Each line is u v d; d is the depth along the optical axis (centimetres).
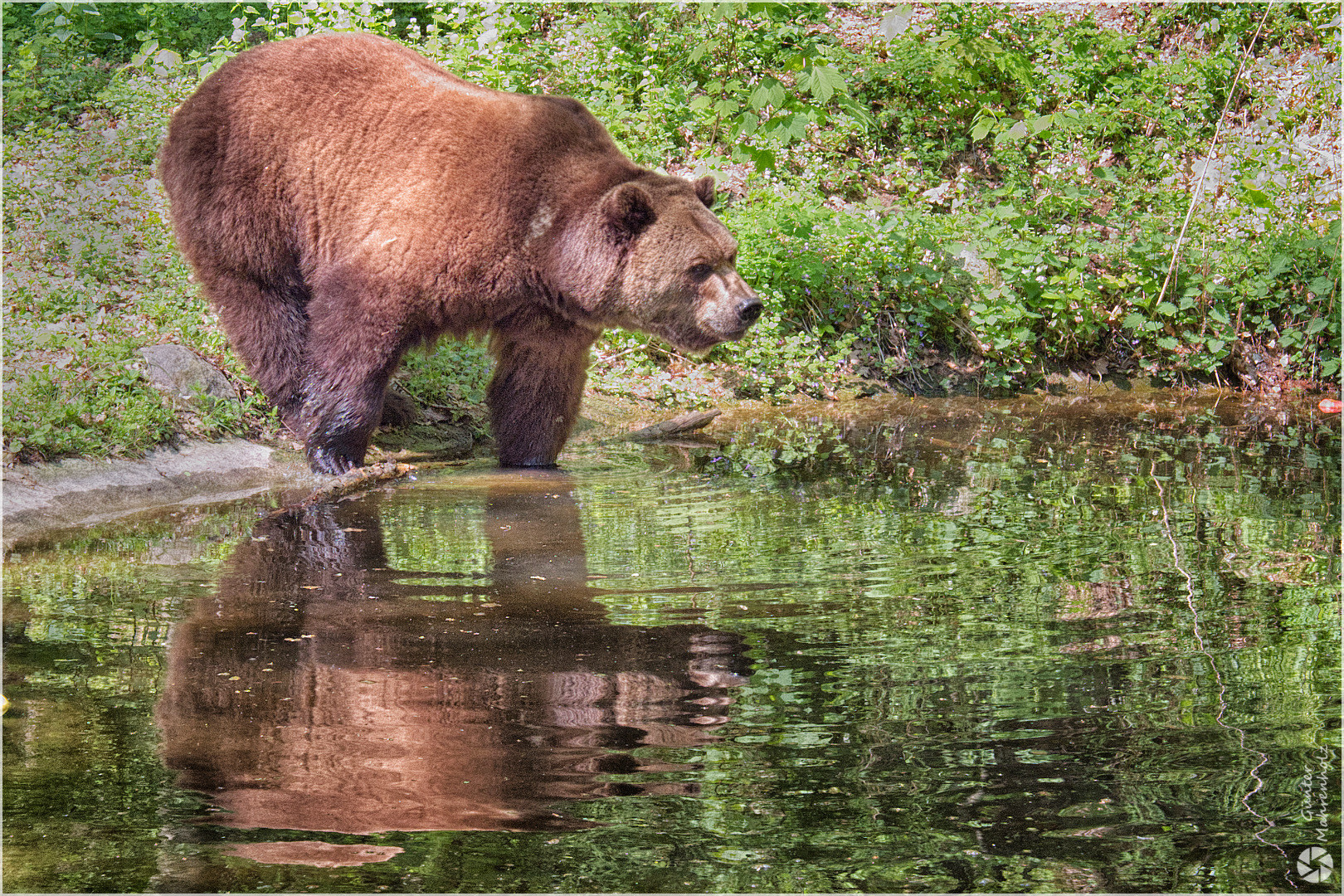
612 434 1479
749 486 1159
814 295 1867
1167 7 2538
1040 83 2323
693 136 2089
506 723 596
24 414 1105
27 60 2083
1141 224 2062
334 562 891
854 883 448
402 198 1160
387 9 2156
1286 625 737
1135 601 788
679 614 768
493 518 1035
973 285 1906
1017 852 470
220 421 1241
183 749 562
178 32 2264
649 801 512
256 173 1207
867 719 597
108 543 949
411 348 1228
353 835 483
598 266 1153
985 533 970
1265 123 2280
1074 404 1723
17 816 496
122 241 1596
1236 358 1914
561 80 2062
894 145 2255
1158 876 452
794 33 2247
